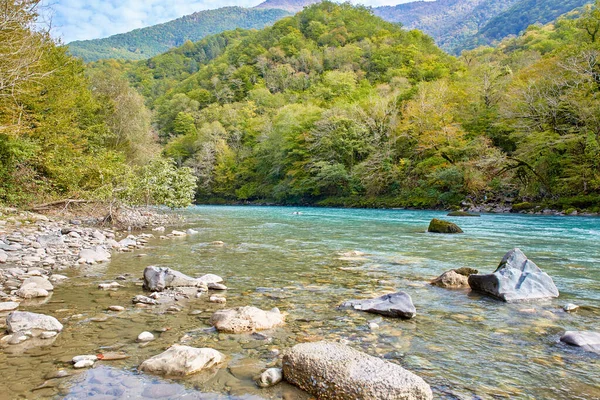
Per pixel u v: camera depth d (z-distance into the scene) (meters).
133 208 18.83
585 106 25.61
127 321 4.18
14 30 10.93
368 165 41.31
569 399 2.58
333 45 106.31
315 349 2.89
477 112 39.09
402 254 8.96
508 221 18.72
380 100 47.06
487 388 2.73
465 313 4.52
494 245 10.38
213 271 7.04
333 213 28.25
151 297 5.18
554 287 5.34
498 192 30.16
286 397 2.58
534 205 25.59
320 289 5.70
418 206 34.28
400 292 4.79
